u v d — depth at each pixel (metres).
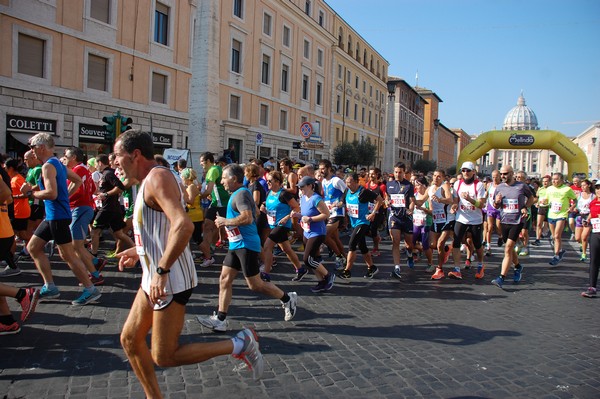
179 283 2.87
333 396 3.63
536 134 24.19
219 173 8.41
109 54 20.23
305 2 37.16
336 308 6.17
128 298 6.06
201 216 8.62
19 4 16.62
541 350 4.88
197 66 16.36
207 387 3.68
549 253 12.50
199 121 16.34
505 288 7.90
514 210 7.86
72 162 6.30
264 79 32.31
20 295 4.54
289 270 8.62
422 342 4.98
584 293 7.44
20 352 4.20
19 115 16.92
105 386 3.60
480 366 4.36
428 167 71.25
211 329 5.05
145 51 22.05
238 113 29.44
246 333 3.16
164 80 23.59
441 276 8.49
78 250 6.42
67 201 5.62
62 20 18.20
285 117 34.94
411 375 4.09
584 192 11.58
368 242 13.55
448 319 5.89
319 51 40.00
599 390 3.93
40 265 5.77
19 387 3.54
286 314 5.49
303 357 4.40
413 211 9.02
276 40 32.88
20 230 8.20
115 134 12.67
